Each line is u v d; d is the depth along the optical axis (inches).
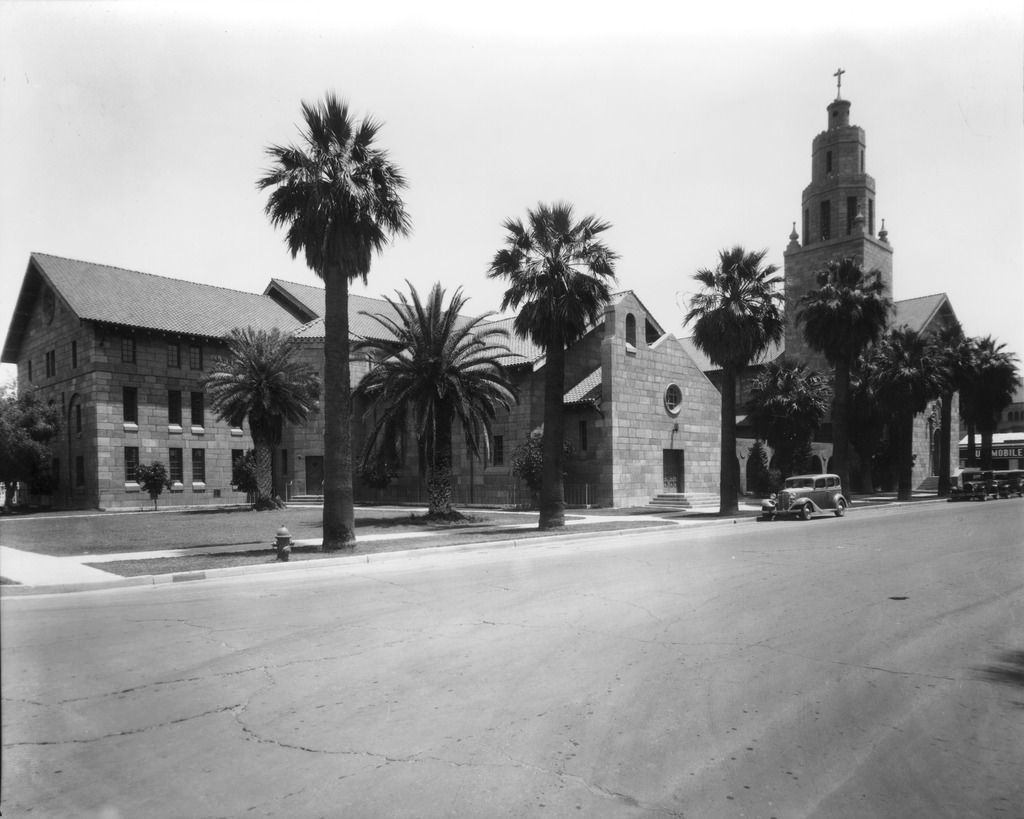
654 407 1419.8
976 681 246.5
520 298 922.7
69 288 1461.6
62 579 476.4
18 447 1187.9
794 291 2415.1
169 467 1518.2
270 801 154.9
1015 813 150.9
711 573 513.7
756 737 195.0
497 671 260.2
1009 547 657.0
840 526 937.5
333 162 671.1
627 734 197.3
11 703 220.8
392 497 1603.1
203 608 389.1
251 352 1270.9
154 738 192.2
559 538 789.2
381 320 1083.9
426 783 165.5
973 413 1999.3
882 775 170.4
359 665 268.5
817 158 2399.1
